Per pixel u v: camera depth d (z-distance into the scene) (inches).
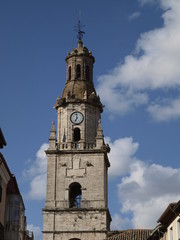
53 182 3732.8
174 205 2304.4
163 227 2534.5
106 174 3900.1
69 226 3604.8
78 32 4281.5
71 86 4074.8
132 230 3206.2
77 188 3828.7
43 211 3651.6
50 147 3809.1
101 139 3816.4
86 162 3762.3
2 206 2407.7
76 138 3917.3
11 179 2524.6
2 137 2234.3
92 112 3971.5
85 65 4173.2
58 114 3986.2
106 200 3784.5
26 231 2896.2
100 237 3558.1
